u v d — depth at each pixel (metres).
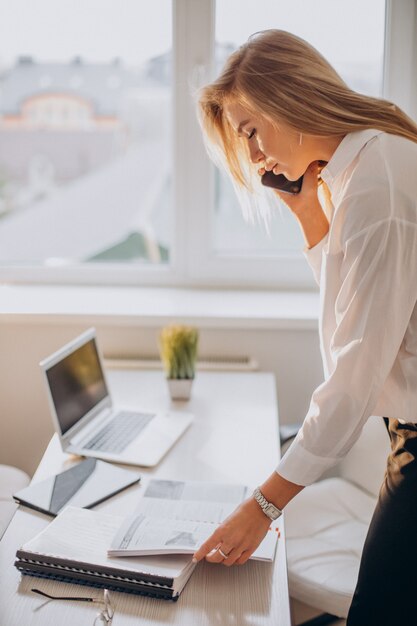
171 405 1.96
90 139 3.08
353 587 1.63
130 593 1.16
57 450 1.71
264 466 1.60
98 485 1.50
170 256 2.72
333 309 1.27
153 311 2.37
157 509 1.37
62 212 3.17
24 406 2.46
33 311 2.36
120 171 3.02
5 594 1.16
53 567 1.21
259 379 2.19
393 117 1.21
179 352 1.96
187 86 2.55
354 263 1.11
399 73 2.48
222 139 1.48
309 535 1.83
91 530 1.30
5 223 3.15
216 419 1.87
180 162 2.61
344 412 1.15
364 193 1.11
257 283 2.70
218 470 1.59
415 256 1.10
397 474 1.26
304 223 1.54
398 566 1.25
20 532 1.35
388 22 2.45
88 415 1.80
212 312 2.37
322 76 1.20
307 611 2.08
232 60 1.26
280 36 1.23
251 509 1.20
